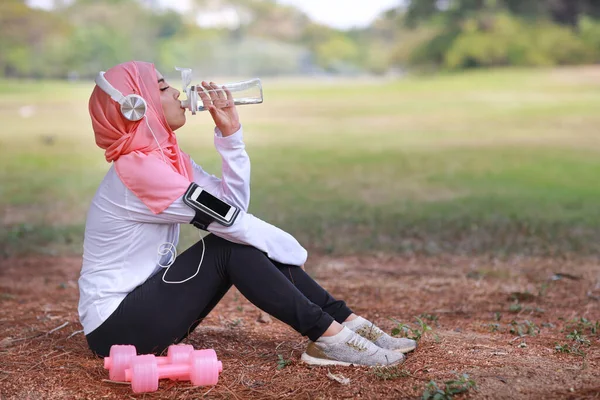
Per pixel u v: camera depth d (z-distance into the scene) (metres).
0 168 15.45
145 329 3.38
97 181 13.93
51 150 18.66
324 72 72.94
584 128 23.50
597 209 10.38
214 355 3.31
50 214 10.23
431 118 27.61
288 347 3.91
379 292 5.68
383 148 19.86
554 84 37.97
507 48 50.25
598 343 3.95
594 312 4.94
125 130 3.34
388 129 24.70
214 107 3.45
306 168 15.95
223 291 3.60
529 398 3.06
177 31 70.69
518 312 4.93
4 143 19.84
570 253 7.36
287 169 15.79
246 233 3.35
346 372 3.40
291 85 45.56
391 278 6.27
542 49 50.41
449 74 48.12
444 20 55.75
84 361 3.62
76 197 11.89
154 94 3.38
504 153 18.28
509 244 7.82
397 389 3.21
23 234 8.49
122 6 63.50
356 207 10.66
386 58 71.88
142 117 3.29
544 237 8.19
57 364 3.59
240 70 65.88
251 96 3.51
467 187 12.98
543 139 21.23
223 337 4.13
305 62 73.06
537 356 3.64
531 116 27.00
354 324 3.65
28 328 4.34
